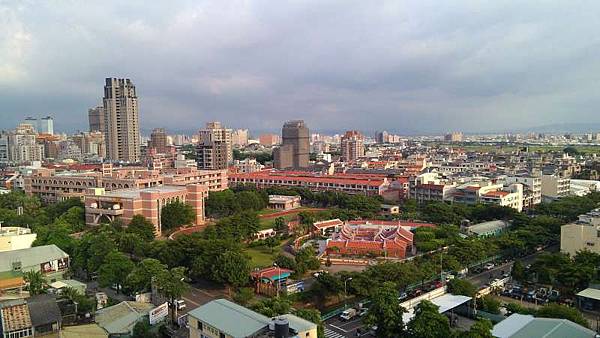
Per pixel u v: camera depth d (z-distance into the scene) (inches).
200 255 6840.6
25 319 4559.5
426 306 4768.7
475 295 5728.3
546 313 4896.7
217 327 3983.8
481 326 4375.0
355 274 6141.7
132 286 5930.1
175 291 5364.2
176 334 4965.6
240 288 6461.6
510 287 6530.5
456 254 7175.2
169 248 7145.7
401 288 6215.6
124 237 7711.6
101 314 5167.3
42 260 6835.6
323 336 4571.9
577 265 6200.8
